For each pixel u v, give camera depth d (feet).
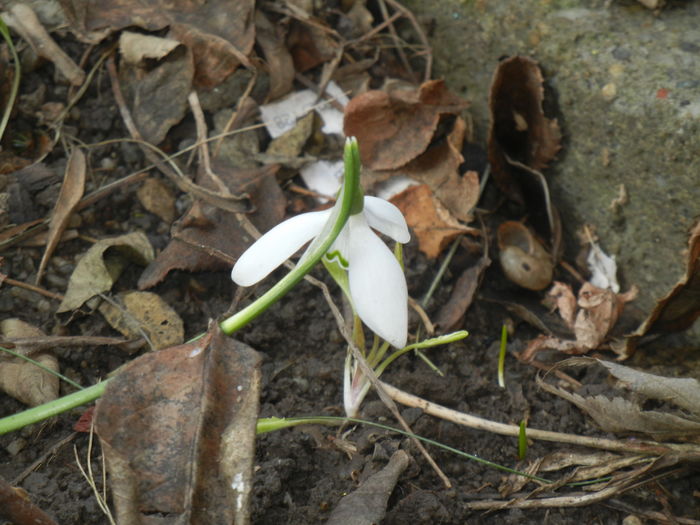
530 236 1.71
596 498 1.53
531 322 1.68
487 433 1.58
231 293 1.65
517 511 1.53
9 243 1.63
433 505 1.51
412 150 1.71
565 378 1.64
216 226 1.65
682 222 1.65
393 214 1.46
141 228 1.68
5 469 1.52
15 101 1.70
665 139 1.64
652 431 1.56
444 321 1.66
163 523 1.39
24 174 1.66
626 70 1.66
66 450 1.53
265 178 1.69
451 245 1.70
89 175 1.69
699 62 1.65
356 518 1.48
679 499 1.55
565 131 1.71
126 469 1.38
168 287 1.64
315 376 1.61
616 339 1.67
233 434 1.39
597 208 1.71
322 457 1.54
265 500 1.50
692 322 1.65
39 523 1.39
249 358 1.40
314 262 1.42
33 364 1.56
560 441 1.58
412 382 1.61
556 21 1.71
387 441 1.55
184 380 1.40
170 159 1.69
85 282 1.62
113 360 1.60
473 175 1.71
